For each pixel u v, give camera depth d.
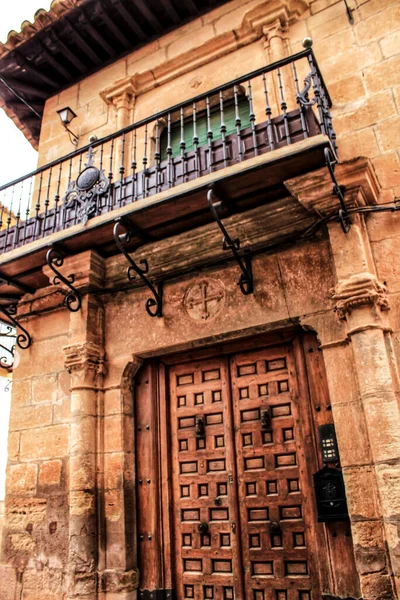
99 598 4.19
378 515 3.40
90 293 5.07
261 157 3.82
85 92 6.79
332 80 4.91
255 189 4.16
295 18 5.46
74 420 4.68
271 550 3.94
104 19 6.09
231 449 4.32
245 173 3.86
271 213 4.38
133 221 4.45
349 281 3.79
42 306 5.62
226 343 4.59
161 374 4.88
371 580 3.27
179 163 4.60
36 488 4.95
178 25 6.33
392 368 3.60
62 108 6.46
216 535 4.19
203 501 4.33
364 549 3.37
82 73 6.93
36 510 4.87
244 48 5.69
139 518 4.49
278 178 4.02
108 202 4.77
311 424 4.04
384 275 3.92
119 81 6.27
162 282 4.95
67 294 4.98
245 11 5.86
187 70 5.98
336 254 3.96
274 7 5.46
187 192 4.02
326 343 3.94
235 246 4.50
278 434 4.18
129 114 6.22
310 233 4.22
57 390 5.19
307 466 3.96
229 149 4.37
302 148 3.67
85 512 4.39
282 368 4.35
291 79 5.19
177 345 4.66
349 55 4.95
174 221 4.53
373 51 4.84
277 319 4.22
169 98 5.99
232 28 5.86
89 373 4.82
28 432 5.21
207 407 4.57
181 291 4.82
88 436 4.63
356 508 3.48
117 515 4.39
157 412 4.77
